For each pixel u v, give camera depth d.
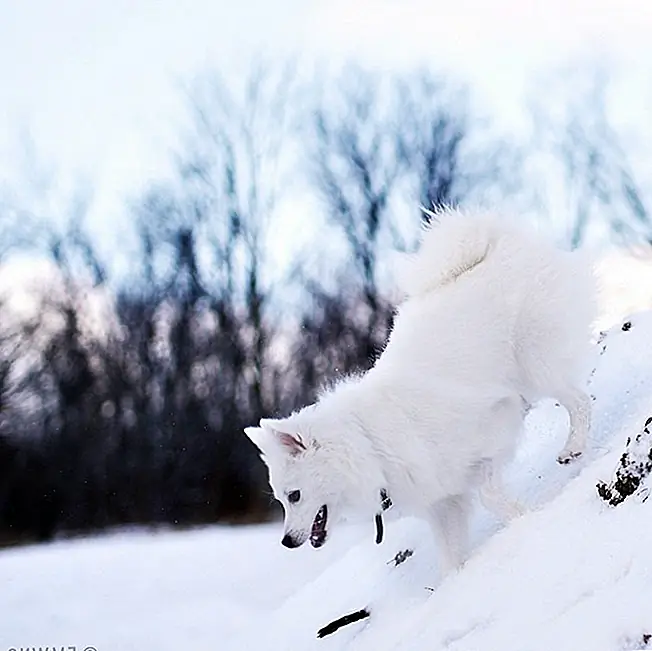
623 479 4.39
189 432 21.72
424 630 4.76
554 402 6.59
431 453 5.33
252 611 7.94
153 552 10.35
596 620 3.76
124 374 22.17
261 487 21.19
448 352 5.60
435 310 5.84
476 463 5.49
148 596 8.66
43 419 21.53
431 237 6.09
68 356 22.08
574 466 5.75
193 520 21.14
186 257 22.98
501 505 5.46
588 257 6.12
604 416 6.07
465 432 5.39
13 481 20.97
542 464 6.02
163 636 7.46
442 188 23.44
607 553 4.11
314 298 22.78
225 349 22.50
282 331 22.77
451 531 5.51
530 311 5.78
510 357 5.77
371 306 22.73
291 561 9.29
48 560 10.48
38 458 21.22
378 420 5.32
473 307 5.76
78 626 7.96
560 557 4.35
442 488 5.37
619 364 6.40
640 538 4.01
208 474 21.41
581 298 5.95
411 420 5.35
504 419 5.55
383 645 5.07
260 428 5.48
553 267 5.91
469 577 4.86
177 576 9.22
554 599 4.10
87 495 21.25
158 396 22.11
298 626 6.25
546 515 4.86
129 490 21.33
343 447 5.23
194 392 22.20
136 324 22.56
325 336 22.56
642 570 3.82
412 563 5.91
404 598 5.57
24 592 9.12
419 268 6.10
